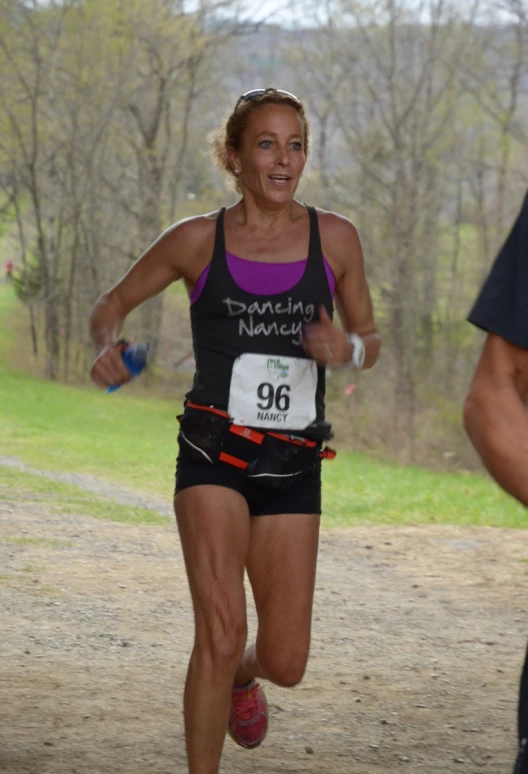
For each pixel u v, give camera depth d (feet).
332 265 20.36
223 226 20.24
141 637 35.91
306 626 20.33
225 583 19.13
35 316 326.24
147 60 249.96
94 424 159.22
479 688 31.37
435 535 61.82
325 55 208.64
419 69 204.95
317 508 20.57
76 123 246.06
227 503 19.52
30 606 39.75
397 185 201.98
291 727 27.04
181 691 29.60
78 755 23.99
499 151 218.18
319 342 18.35
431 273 211.82
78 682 30.04
